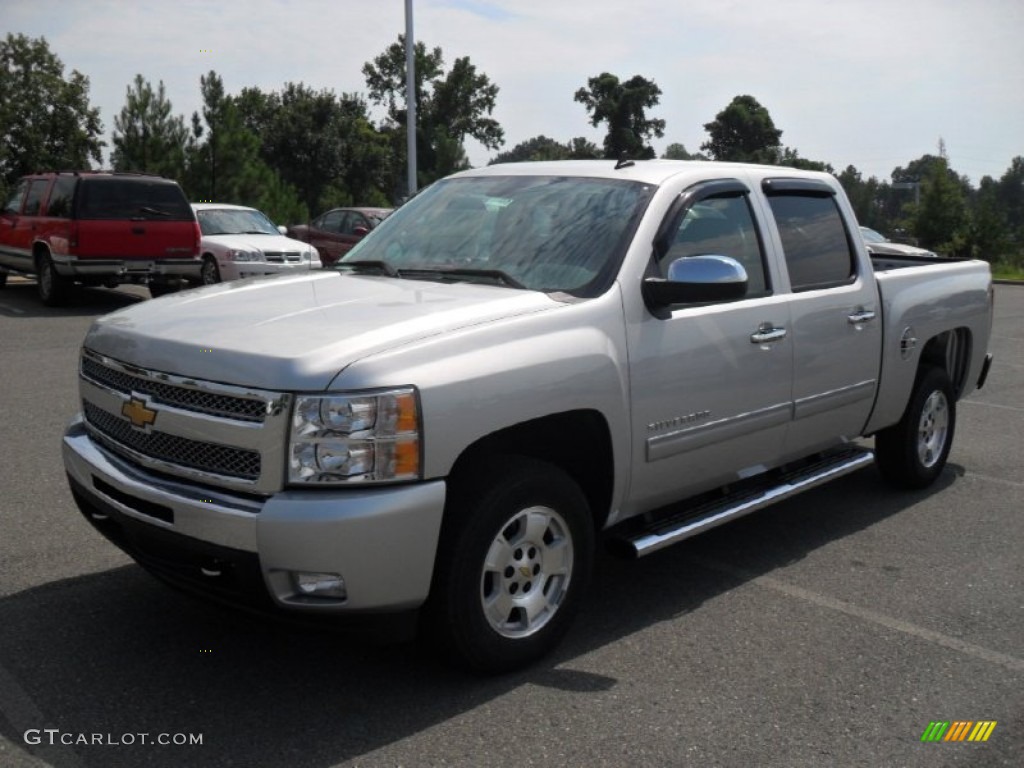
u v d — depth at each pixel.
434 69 70.88
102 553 4.84
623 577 4.83
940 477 6.77
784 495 4.89
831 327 5.07
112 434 3.80
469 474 3.53
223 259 16.06
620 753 3.23
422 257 4.57
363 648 3.92
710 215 4.57
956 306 6.29
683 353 4.19
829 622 4.33
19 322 13.41
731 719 3.47
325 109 55.91
